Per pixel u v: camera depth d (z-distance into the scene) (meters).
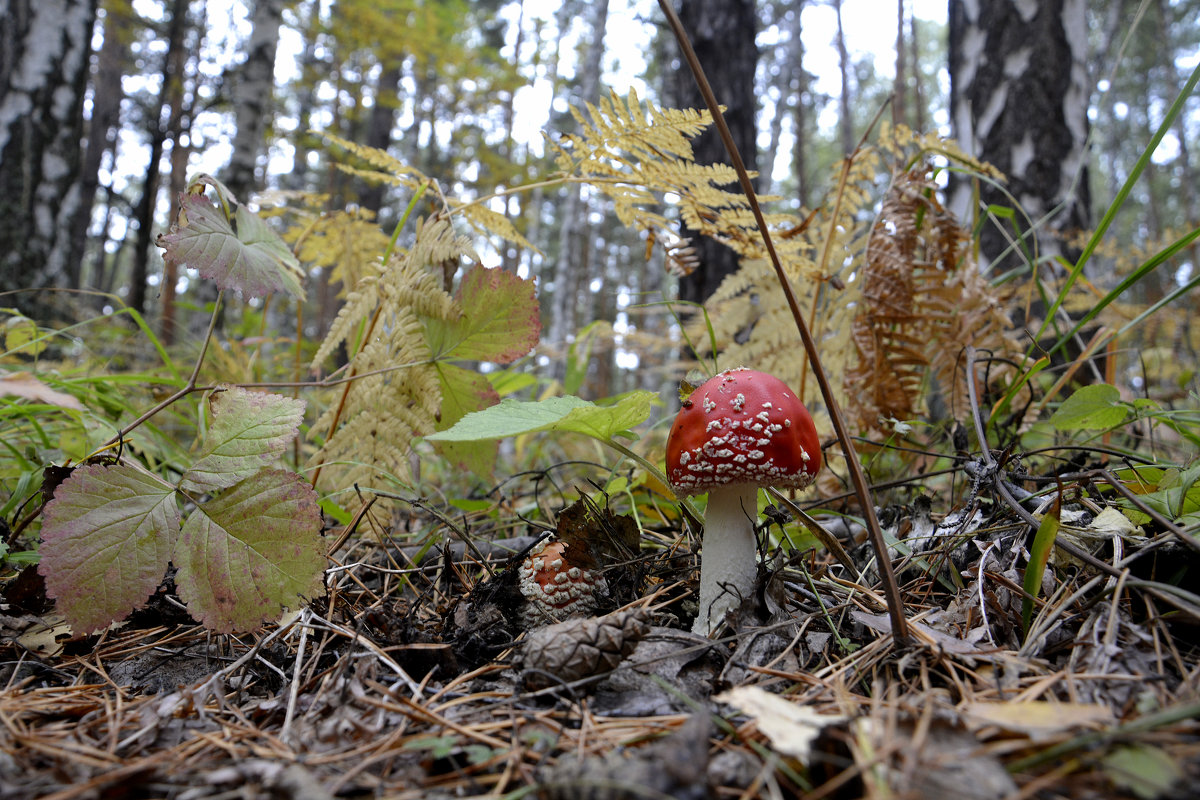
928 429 0.52
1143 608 0.28
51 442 0.46
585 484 0.54
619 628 0.27
